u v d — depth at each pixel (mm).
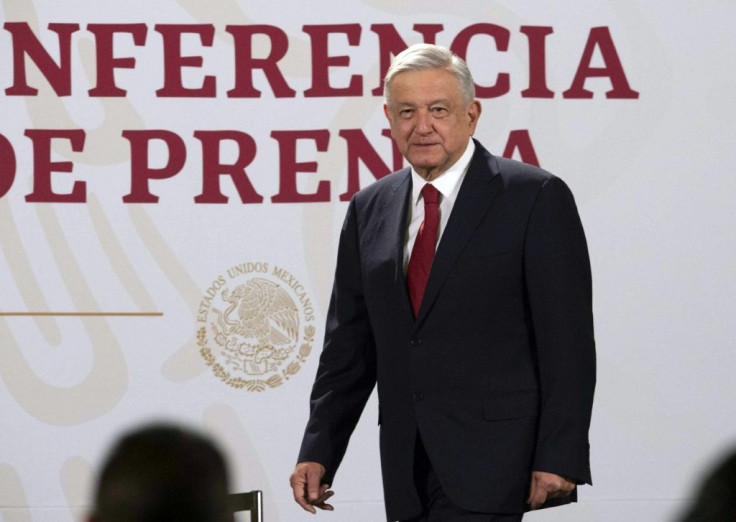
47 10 16484
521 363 9422
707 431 16094
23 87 16453
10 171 16422
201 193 16484
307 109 16500
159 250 16438
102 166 16438
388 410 9742
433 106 9336
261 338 16438
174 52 16500
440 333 9375
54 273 16391
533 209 9383
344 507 16250
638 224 16203
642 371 16125
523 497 9180
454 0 16406
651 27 16250
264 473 16375
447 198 9617
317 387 10422
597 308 16156
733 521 3596
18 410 16328
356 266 10258
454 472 9211
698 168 16172
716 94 16172
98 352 16375
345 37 16484
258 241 16469
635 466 16078
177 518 3818
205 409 16391
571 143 16297
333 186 16484
